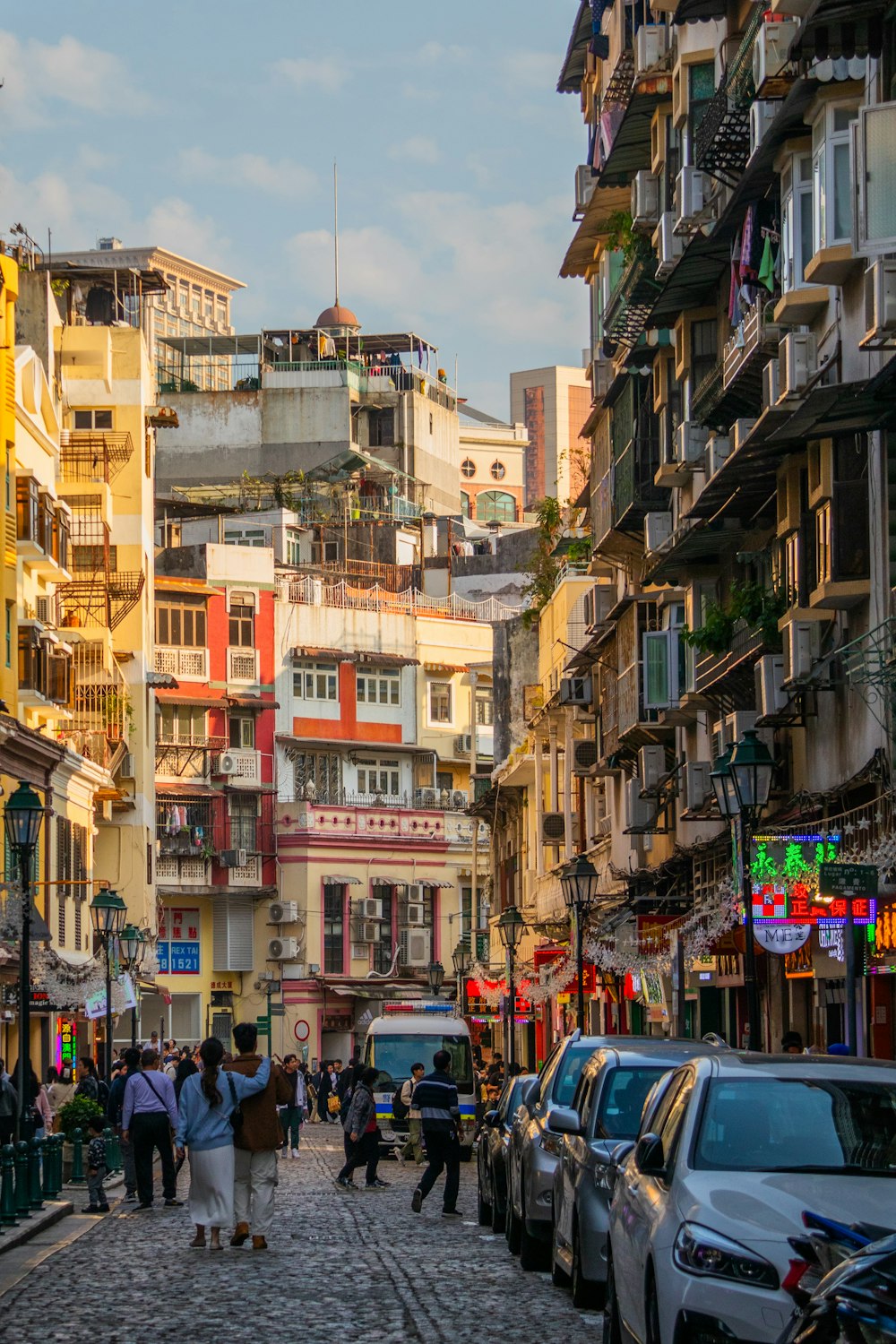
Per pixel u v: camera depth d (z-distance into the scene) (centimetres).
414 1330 1386
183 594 7394
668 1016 3928
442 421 9919
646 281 3547
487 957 7031
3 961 3591
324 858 7550
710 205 3120
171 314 17762
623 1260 1088
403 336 9900
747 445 2556
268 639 7625
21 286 6050
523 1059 6538
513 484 11688
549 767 5781
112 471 6147
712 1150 1028
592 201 4250
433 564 8838
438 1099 2459
